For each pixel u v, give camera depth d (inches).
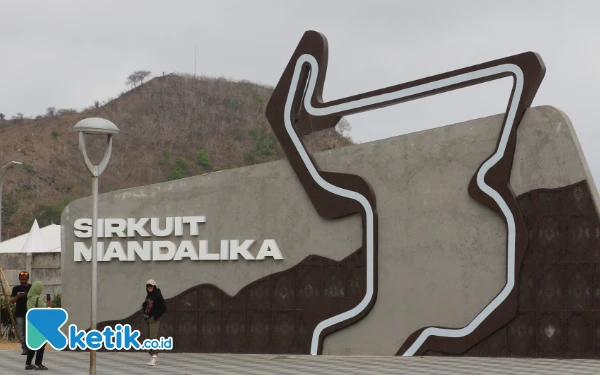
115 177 4633.4
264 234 840.3
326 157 824.9
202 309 856.3
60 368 748.0
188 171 4783.5
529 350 753.6
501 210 762.2
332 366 727.1
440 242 786.2
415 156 797.2
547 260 751.7
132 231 877.2
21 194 4269.2
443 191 786.8
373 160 809.5
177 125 5137.8
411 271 792.9
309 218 826.8
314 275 822.5
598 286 738.2
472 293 774.5
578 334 742.5
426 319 786.2
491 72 764.6
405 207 797.2
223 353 845.8
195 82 5570.9
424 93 786.2
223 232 853.2
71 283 892.0
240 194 850.8
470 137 780.0
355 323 807.1
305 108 829.2
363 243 803.4
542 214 754.2
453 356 774.5
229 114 5305.1
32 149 4722.0
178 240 867.4
